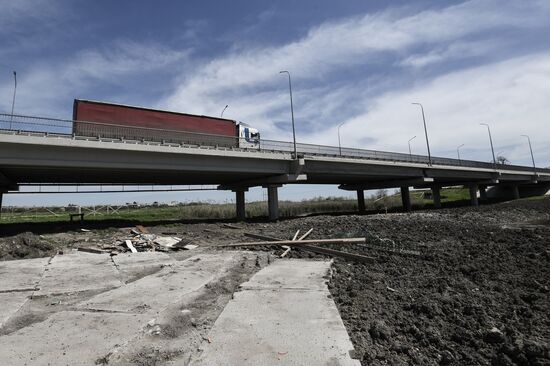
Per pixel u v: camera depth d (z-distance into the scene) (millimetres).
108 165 24625
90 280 9000
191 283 8312
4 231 22609
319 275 9094
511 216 34531
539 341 5102
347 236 17141
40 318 6141
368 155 43344
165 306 6426
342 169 40781
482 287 8227
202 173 32438
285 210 58438
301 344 4699
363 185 57000
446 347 4953
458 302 6875
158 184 42031
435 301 6910
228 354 4406
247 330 5199
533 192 85938
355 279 8938
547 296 7309
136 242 16484
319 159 37344
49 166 22750
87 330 5262
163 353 4535
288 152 35938
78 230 22844
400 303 6855
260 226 27453
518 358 4590
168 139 27969
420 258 12016
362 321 5734
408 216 34312
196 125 30109
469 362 4582
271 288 7711
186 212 49594
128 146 24828
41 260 12320
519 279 8930
